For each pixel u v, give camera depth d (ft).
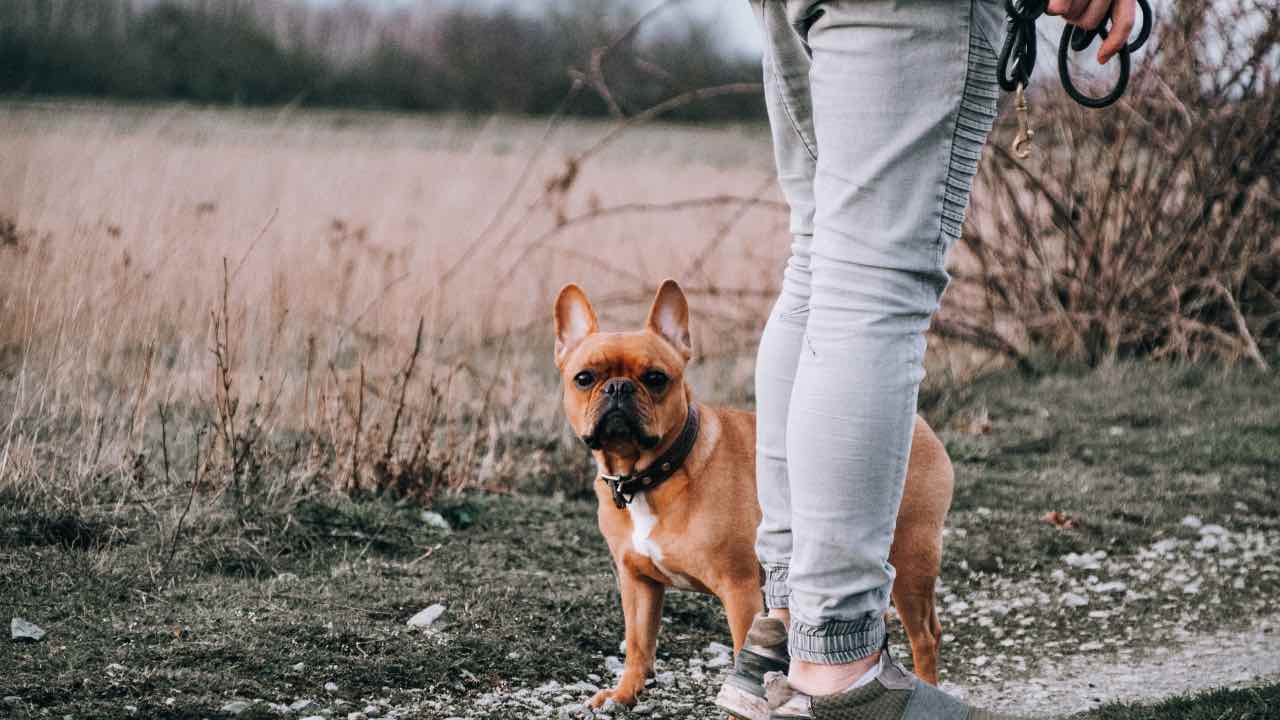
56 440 15.01
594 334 11.12
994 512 16.22
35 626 10.27
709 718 10.21
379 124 54.44
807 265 8.43
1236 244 23.59
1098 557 14.79
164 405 15.35
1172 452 18.74
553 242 28.37
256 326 19.90
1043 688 11.12
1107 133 23.44
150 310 19.08
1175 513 16.17
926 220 6.70
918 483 10.24
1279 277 23.90
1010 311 24.73
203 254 21.53
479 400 19.06
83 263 18.60
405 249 22.24
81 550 12.34
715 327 24.22
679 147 52.06
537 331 24.04
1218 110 22.39
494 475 16.58
